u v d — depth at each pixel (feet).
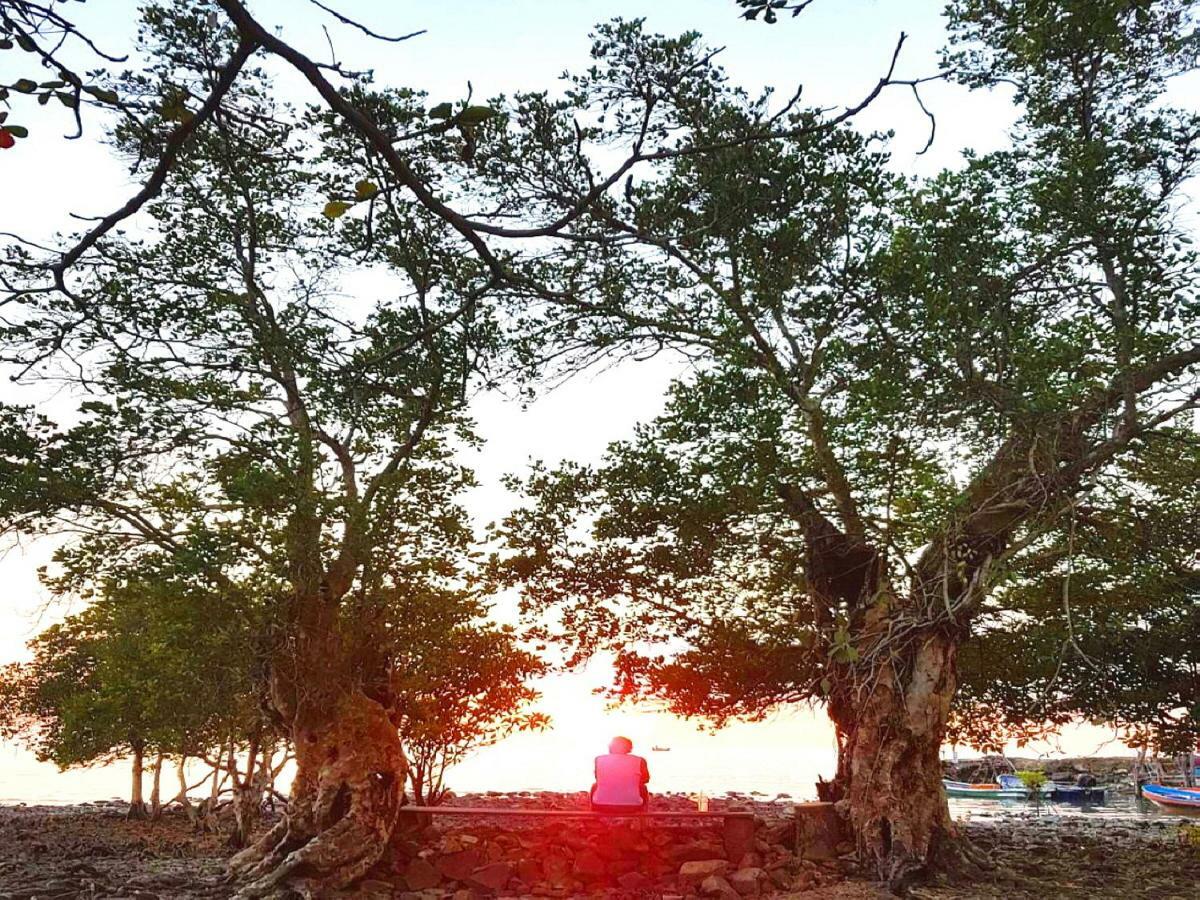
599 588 74.95
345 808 58.85
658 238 39.52
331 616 61.62
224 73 13.88
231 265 65.62
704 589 74.95
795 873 59.57
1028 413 50.52
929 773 61.77
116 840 98.27
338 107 13.84
